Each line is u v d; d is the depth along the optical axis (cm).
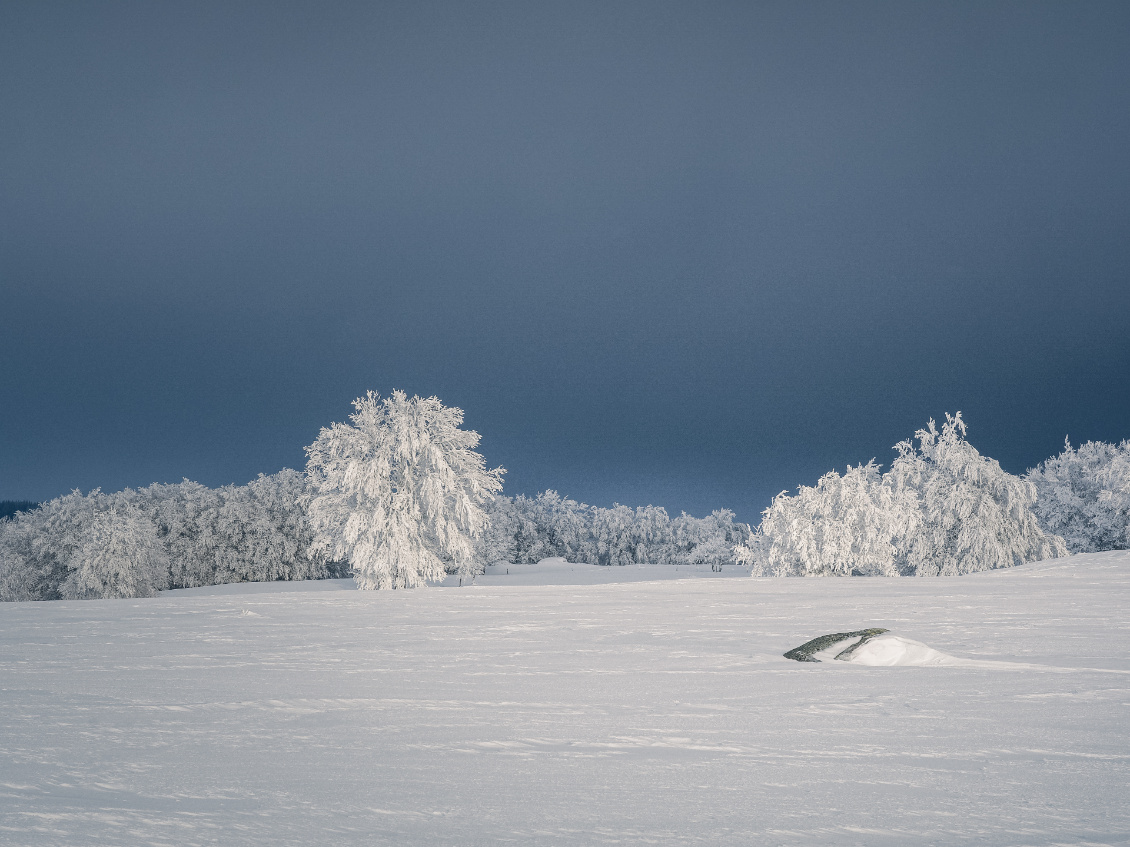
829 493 4591
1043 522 5872
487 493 4397
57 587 7006
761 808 632
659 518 12569
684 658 1477
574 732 905
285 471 8581
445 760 789
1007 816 607
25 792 685
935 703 1030
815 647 1457
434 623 2214
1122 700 1029
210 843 554
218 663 1485
